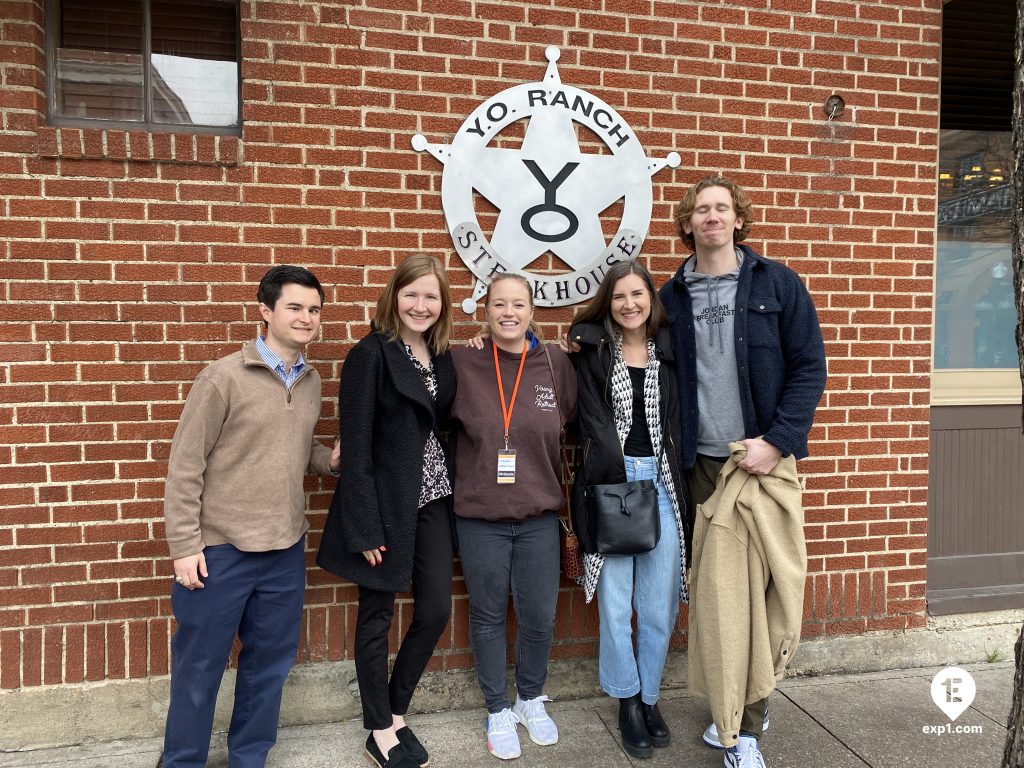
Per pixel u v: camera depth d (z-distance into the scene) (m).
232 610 2.29
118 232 2.62
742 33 3.10
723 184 2.56
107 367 2.63
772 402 2.55
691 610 2.59
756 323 2.55
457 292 2.91
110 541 2.66
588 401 2.60
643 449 2.60
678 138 3.07
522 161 2.93
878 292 3.27
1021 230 1.85
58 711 2.65
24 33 2.53
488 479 2.51
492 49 2.89
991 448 3.69
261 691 2.43
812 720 2.90
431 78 2.84
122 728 2.70
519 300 2.49
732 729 2.39
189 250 2.68
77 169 2.58
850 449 3.25
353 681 2.87
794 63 3.15
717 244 2.56
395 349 2.42
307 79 2.74
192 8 2.80
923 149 3.29
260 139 2.71
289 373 2.36
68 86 2.72
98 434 2.63
